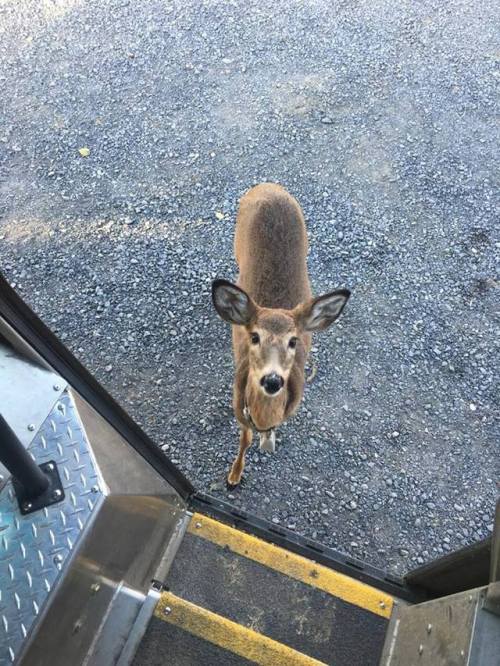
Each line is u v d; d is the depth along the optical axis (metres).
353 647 1.33
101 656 1.04
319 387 1.94
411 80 2.87
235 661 1.23
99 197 2.37
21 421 0.86
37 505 0.81
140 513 1.06
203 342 2.01
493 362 2.04
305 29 3.06
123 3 3.13
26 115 2.64
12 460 0.74
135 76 2.81
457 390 1.97
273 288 1.61
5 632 0.74
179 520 1.42
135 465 1.08
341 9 3.18
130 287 2.12
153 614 1.25
